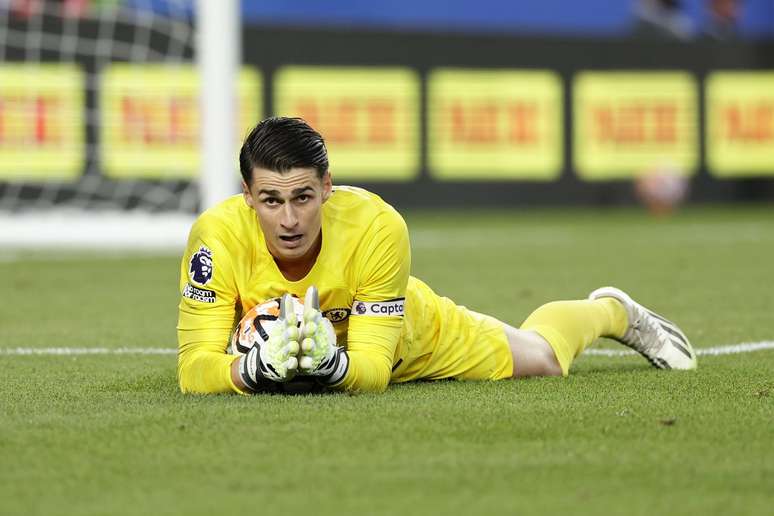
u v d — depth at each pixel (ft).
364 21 183.11
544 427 40.22
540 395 46.29
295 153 41.96
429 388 47.73
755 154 206.80
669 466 35.22
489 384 48.83
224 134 124.98
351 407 43.11
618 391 47.47
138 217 145.18
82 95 157.07
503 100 192.95
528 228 165.78
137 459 36.11
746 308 83.10
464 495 32.35
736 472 34.60
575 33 196.03
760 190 207.72
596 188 199.11
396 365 48.29
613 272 110.42
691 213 194.80
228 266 45.24
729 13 204.23
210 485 33.37
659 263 118.83
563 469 34.88
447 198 191.11
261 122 43.04
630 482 33.60
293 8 178.19
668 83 201.26
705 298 89.56
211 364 44.80
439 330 49.21
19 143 154.30
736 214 191.72
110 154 158.61
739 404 44.73
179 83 160.25
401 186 187.62
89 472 34.76
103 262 122.83
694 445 37.81
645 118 200.54
